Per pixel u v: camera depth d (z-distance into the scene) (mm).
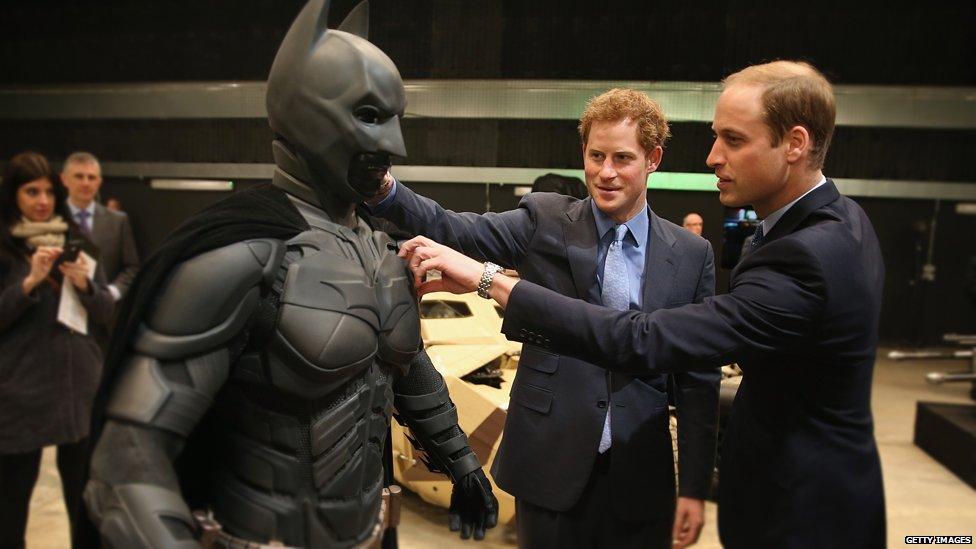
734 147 1235
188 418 884
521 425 1523
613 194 1429
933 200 5316
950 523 2994
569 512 1504
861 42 3934
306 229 1003
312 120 987
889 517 3049
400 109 1036
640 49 2482
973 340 4133
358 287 995
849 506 1229
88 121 4070
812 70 1226
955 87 4027
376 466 1109
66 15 4062
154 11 3768
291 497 989
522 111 2342
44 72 4199
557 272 1533
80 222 3004
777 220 1294
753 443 1297
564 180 2361
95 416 917
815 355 1205
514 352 3141
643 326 1203
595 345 1218
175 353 873
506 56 2350
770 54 3084
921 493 3324
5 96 4223
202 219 941
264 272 929
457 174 2398
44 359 2084
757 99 1195
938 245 5434
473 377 2938
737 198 1276
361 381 1051
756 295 1177
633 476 1482
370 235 1130
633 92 1439
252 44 3033
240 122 2936
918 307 5609
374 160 1025
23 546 2199
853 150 4434
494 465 1614
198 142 3352
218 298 885
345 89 975
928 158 4469
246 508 976
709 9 2475
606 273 1497
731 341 1178
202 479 1036
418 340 1143
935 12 3918
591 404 1470
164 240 946
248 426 983
